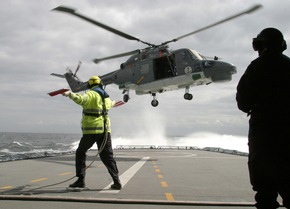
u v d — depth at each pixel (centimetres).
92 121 617
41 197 511
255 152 290
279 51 306
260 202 298
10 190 597
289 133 283
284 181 280
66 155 1641
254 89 294
